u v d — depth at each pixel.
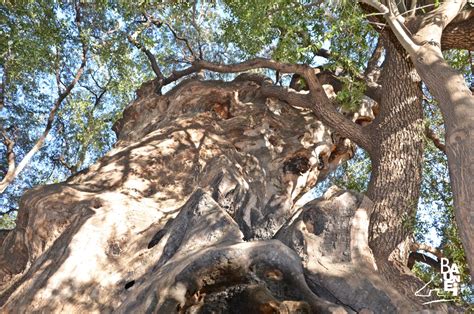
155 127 12.14
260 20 10.22
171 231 7.31
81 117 16.80
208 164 10.29
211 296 5.91
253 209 8.73
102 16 15.48
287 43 10.24
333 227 7.15
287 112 12.41
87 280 7.15
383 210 8.74
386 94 9.73
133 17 14.63
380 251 8.41
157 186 9.99
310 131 12.01
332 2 8.73
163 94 13.19
